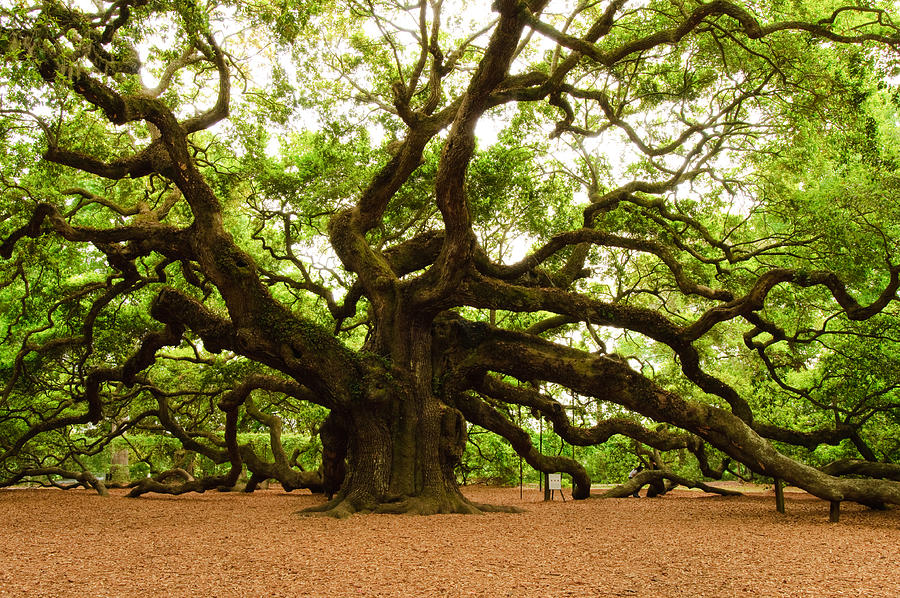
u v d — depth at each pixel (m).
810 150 18.97
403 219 23.45
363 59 21.30
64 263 26.36
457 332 17.69
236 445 22.47
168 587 6.97
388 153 22.34
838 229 18.30
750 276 22.75
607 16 13.61
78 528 12.53
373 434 16.09
